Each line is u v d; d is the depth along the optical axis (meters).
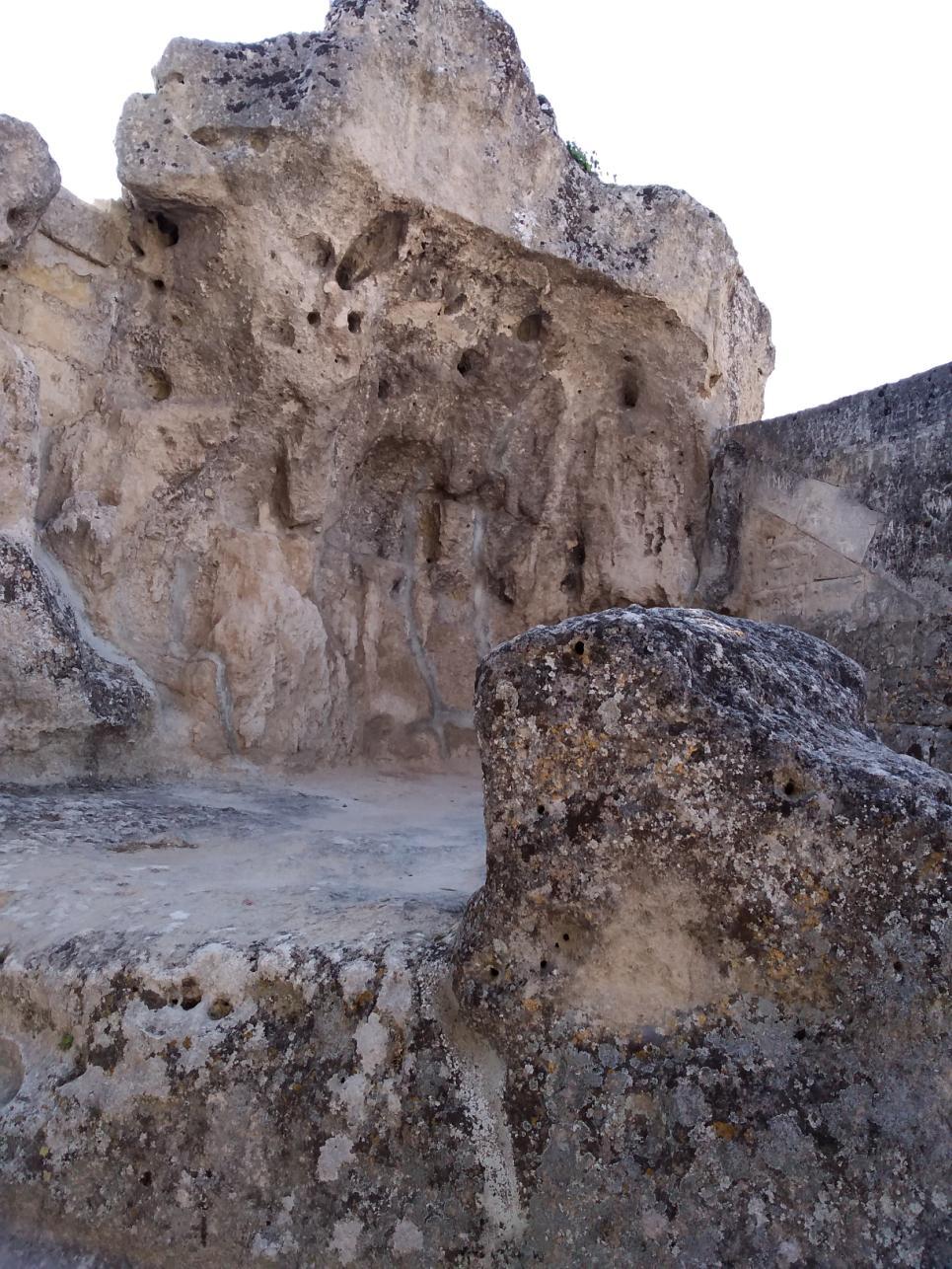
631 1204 1.54
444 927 1.92
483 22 3.88
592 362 4.52
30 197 3.30
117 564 3.63
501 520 4.71
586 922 1.65
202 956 1.86
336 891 2.21
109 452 3.69
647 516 4.76
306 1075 1.73
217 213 3.56
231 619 3.74
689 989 1.62
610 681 1.65
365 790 3.82
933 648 3.94
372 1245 1.63
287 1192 1.68
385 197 3.68
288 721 3.86
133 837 2.63
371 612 4.40
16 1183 1.77
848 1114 1.50
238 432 3.86
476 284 4.12
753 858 1.58
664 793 1.61
